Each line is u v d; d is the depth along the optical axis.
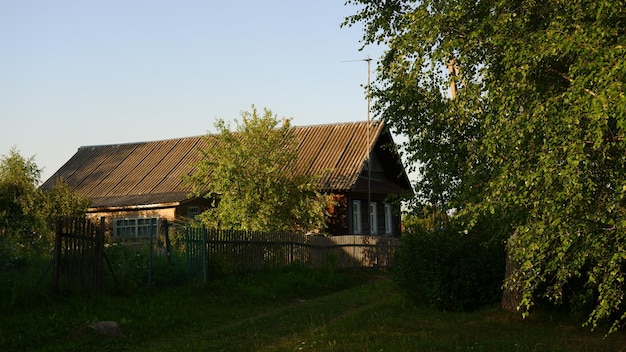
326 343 11.71
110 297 14.83
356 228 35.81
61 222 13.91
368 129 36.12
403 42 9.95
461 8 9.23
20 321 11.98
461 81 10.45
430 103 13.25
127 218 35.34
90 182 40.69
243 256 21.30
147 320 13.79
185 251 18.36
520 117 8.26
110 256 16.14
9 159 35.06
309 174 32.28
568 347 11.71
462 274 15.99
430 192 14.34
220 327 14.18
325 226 29.48
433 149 13.09
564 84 8.95
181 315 14.77
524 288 8.52
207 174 29.61
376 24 12.73
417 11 9.84
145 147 43.41
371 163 38.28
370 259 29.94
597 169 8.14
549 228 7.91
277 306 17.92
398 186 40.81
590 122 7.48
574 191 7.67
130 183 39.12
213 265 19.39
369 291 21.03
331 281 23.53
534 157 8.33
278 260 23.64
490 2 9.29
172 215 34.31
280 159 29.39
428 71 10.05
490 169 10.18
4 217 24.50
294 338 12.52
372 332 12.91
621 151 8.02
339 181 33.91
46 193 30.77
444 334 12.80
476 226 16.06
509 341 12.05
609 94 7.04
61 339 11.75
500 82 9.18
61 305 13.37
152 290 16.41
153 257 17.55
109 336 12.37
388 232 39.41
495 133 8.66
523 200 8.13
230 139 29.36
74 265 14.30
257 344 12.18
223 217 28.17
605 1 7.63
